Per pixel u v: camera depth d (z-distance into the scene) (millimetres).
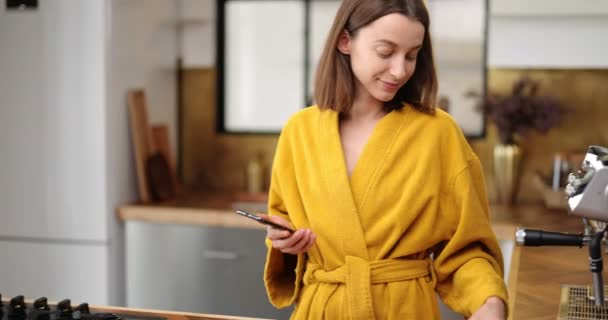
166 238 3162
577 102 3330
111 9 3088
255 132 3676
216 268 3127
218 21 3662
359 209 1617
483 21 3361
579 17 3123
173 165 3627
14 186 3211
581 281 1979
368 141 1633
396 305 1579
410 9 1503
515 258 2311
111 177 3152
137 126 3246
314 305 1637
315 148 1680
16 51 3156
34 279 3223
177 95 3713
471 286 1524
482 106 3289
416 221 1608
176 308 3186
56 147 3150
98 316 1347
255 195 3451
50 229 3188
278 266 1757
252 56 3654
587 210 1300
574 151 3342
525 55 3178
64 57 3107
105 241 3139
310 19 3566
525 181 3402
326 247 1636
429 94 1646
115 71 3141
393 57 1517
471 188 1609
